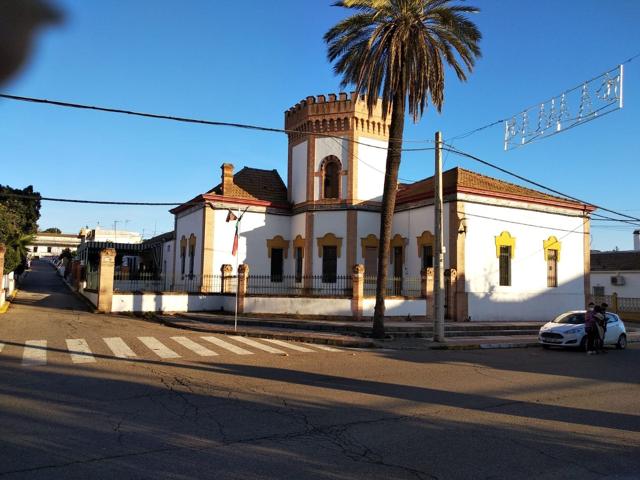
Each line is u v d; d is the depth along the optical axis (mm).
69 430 6684
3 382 9430
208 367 11750
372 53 19141
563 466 5898
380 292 19688
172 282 35219
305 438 6668
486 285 26422
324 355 14805
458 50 19688
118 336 16625
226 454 5961
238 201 30156
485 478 5477
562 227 29297
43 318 20922
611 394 10258
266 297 24656
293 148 31578
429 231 27266
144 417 7410
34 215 46312
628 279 41750
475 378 11766
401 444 6551
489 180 28953
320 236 29172
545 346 19406
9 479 5051
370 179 29391
